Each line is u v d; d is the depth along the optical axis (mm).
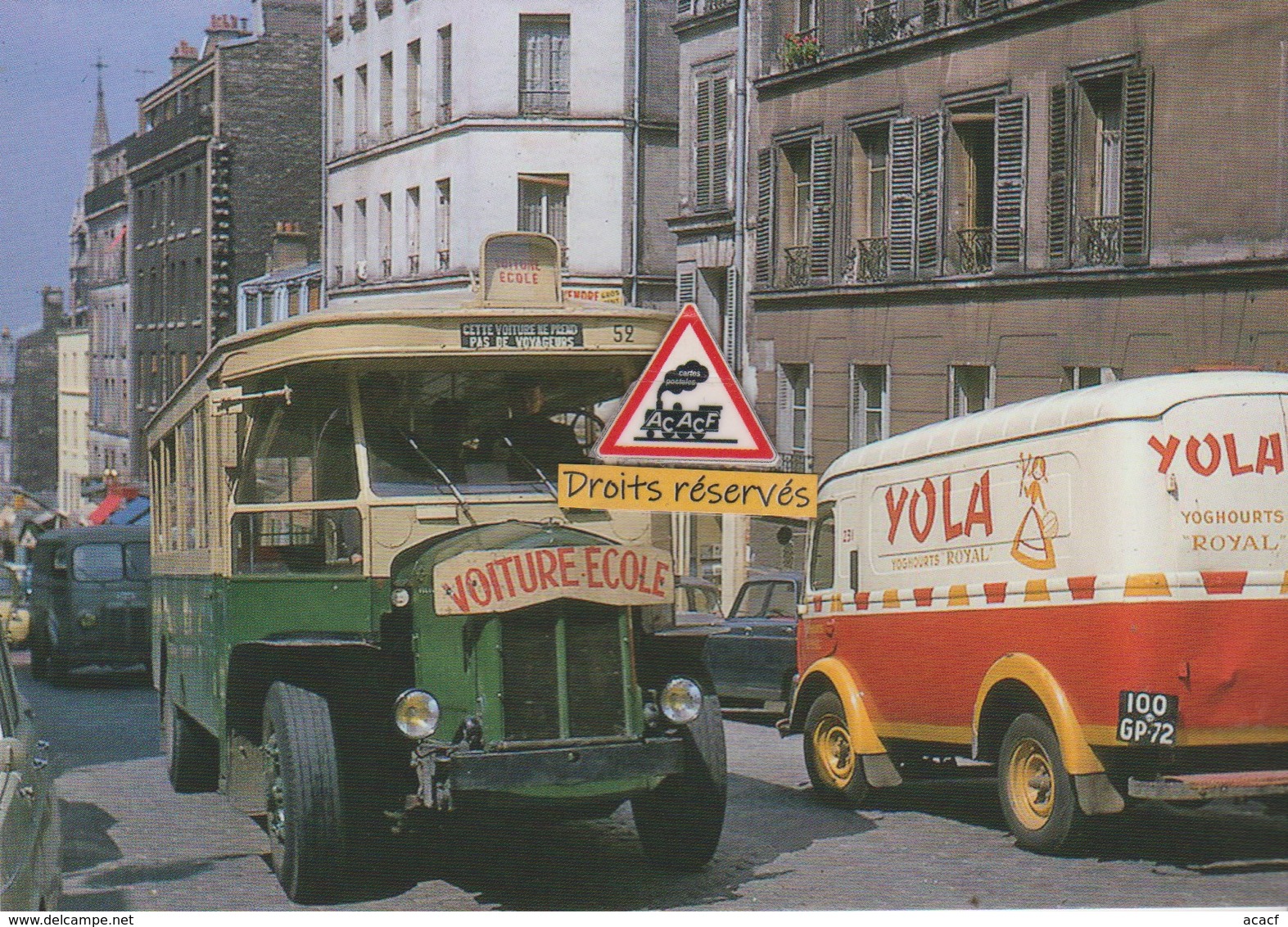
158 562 15055
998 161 27516
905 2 30000
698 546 32906
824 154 32344
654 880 9742
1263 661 10016
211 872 10148
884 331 30609
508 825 9617
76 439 73250
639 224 45562
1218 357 23188
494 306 9734
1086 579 10234
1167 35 24000
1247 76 22641
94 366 73562
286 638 9305
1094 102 25906
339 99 54156
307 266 58688
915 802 13250
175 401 13516
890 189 30391
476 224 45406
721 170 37156
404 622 9312
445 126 46469
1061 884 9594
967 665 11453
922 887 9539
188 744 13445
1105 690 10055
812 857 10531
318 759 9062
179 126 64500
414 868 10078
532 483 9719
